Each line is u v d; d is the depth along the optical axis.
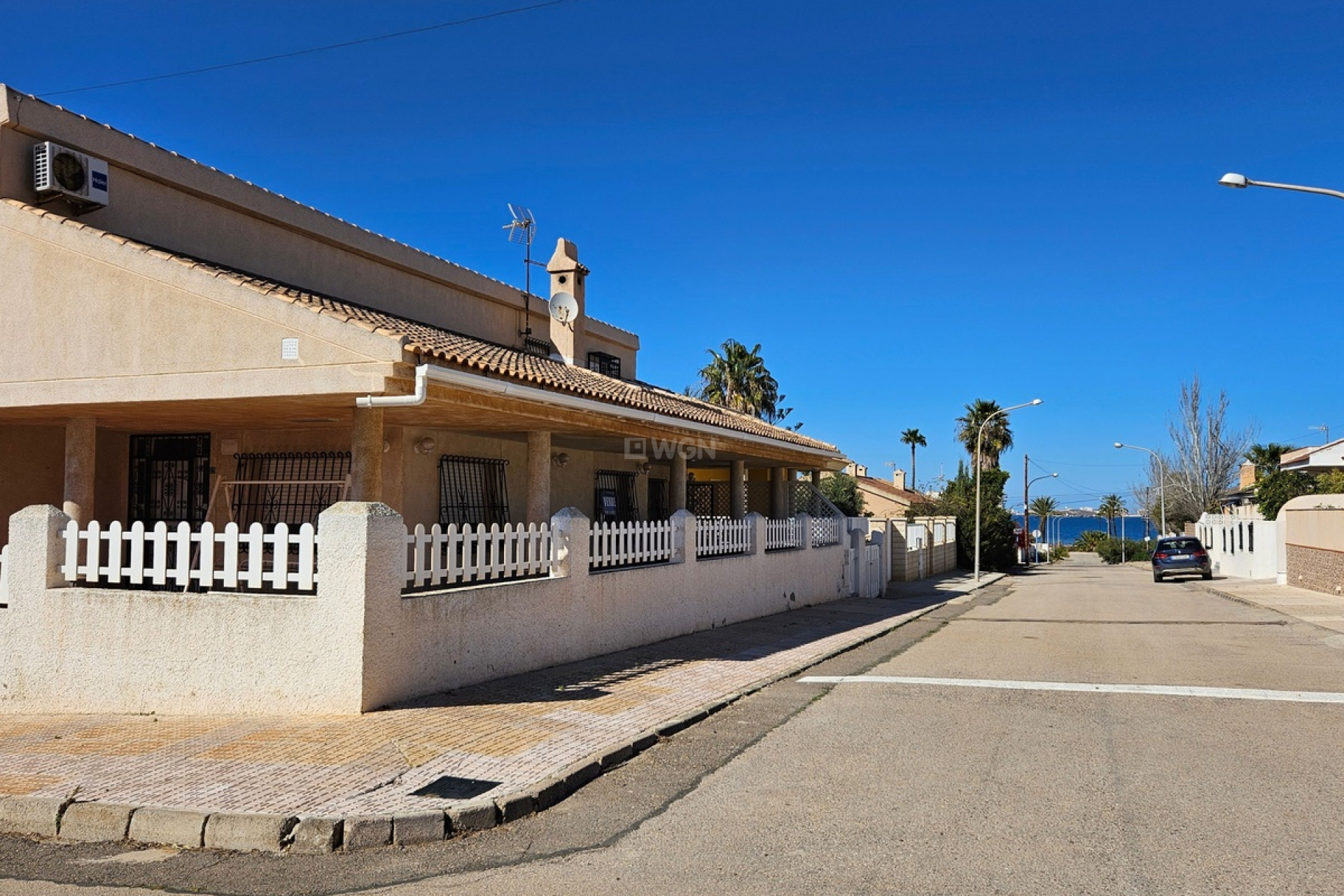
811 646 13.12
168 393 9.19
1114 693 9.62
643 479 19.23
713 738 7.65
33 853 5.25
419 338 9.87
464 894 4.56
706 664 11.05
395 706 7.93
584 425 11.68
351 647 7.66
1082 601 25.03
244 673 7.91
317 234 13.50
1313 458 33.56
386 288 14.82
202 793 5.73
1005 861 4.85
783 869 4.80
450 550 8.81
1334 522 24.86
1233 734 7.72
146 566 12.60
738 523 16.16
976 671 11.20
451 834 5.39
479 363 9.53
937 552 40.34
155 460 12.88
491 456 13.80
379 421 9.29
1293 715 8.49
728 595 15.35
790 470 22.56
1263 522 34.09
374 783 5.95
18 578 8.57
